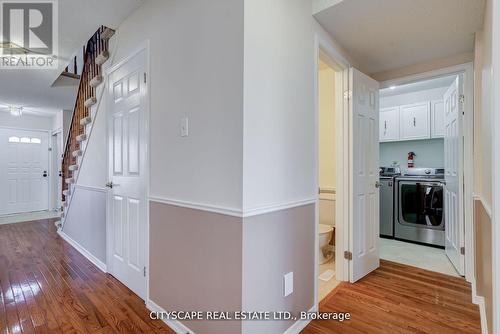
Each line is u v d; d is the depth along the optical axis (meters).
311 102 1.83
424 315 1.84
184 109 1.62
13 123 5.45
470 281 2.34
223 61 1.38
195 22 1.56
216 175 1.41
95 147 2.86
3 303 1.99
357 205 2.40
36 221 4.87
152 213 1.90
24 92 4.08
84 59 3.29
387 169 4.34
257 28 1.37
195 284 1.53
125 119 2.27
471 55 2.34
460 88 2.49
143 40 2.04
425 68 2.58
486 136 1.48
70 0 2.00
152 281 1.90
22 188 5.59
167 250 1.75
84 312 1.87
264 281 1.41
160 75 1.84
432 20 1.85
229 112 1.35
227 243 1.35
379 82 2.85
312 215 1.84
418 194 3.52
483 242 1.73
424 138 3.86
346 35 2.07
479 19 1.84
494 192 1.03
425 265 2.77
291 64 1.63
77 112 3.57
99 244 2.77
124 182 2.27
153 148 1.90
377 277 2.47
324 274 2.54
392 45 2.24
